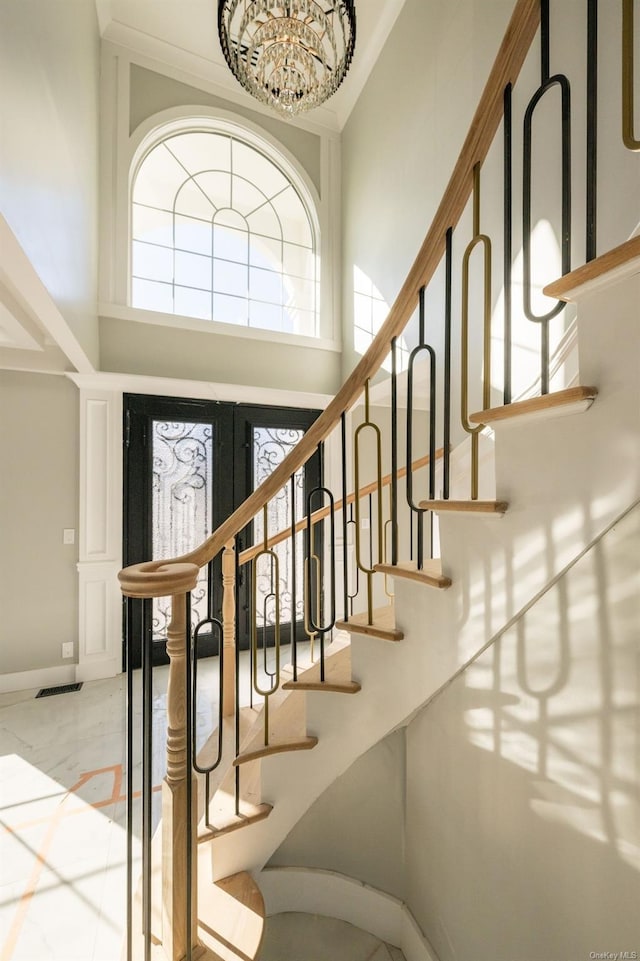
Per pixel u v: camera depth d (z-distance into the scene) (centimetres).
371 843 185
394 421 144
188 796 117
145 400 364
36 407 327
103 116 343
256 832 154
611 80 178
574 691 99
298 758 155
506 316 103
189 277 385
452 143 290
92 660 337
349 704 149
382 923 177
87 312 294
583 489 88
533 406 91
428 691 128
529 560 100
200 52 369
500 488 106
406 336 336
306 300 435
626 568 88
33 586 324
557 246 207
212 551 152
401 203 347
